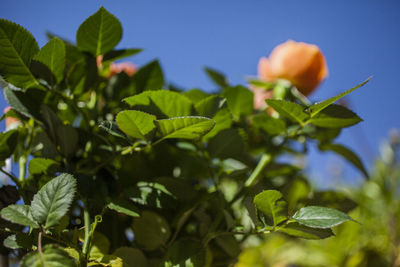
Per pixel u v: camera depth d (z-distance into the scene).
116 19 0.51
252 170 0.58
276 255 0.91
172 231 0.53
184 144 0.52
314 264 0.87
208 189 0.55
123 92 0.56
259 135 0.60
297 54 0.59
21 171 0.51
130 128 0.44
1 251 0.47
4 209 0.41
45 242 0.44
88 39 0.52
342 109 0.48
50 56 0.48
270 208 0.43
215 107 0.48
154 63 0.57
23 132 0.51
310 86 0.60
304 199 0.53
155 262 0.50
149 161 0.53
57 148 0.49
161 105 0.45
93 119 0.53
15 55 0.46
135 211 0.45
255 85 0.61
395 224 0.88
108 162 0.50
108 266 0.44
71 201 0.41
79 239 0.45
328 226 0.41
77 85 0.52
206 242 0.47
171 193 0.48
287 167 0.60
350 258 0.85
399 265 0.84
